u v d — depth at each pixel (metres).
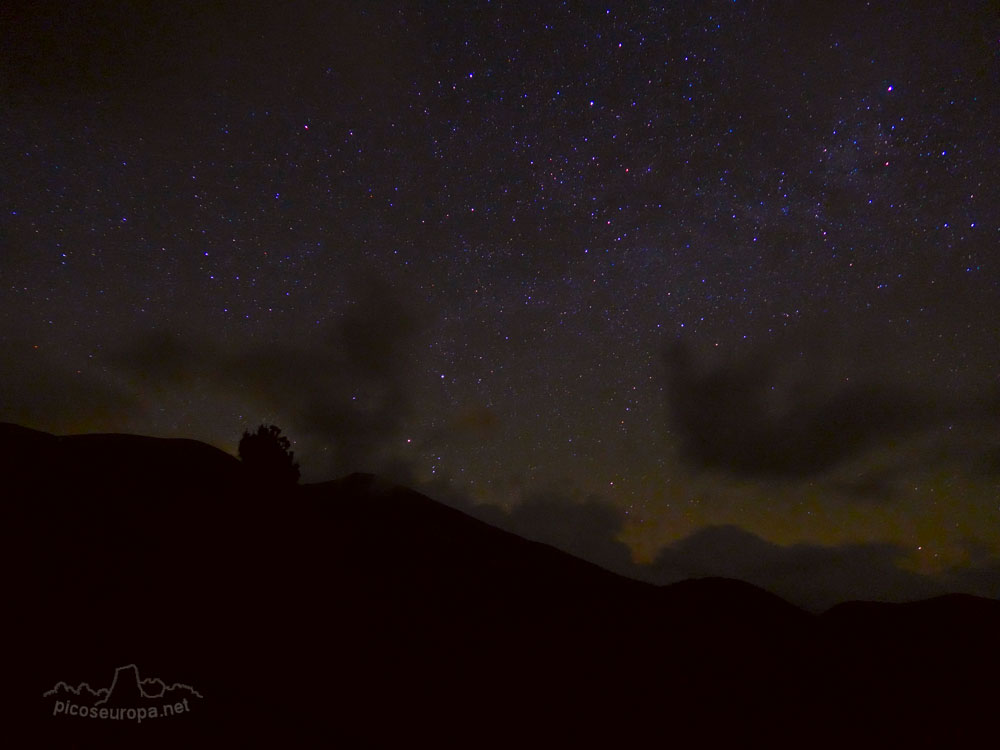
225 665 5.41
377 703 5.83
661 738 7.12
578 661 8.38
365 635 6.96
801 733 8.29
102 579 5.98
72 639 4.99
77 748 3.98
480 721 6.16
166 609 5.89
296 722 5.00
